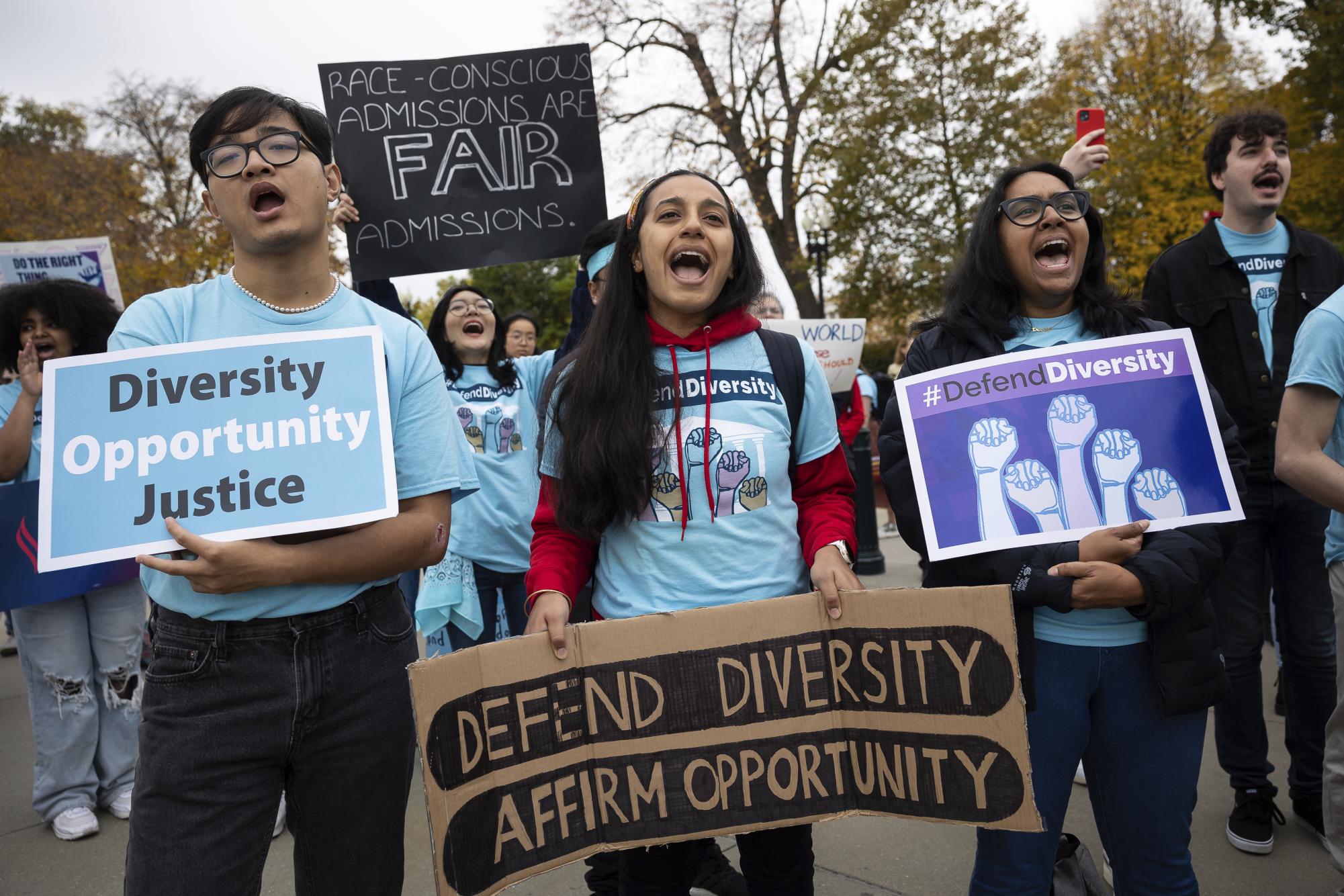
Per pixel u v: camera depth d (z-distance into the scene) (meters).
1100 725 1.85
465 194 3.69
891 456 1.97
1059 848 2.42
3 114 25.94
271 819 1.61
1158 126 21.00
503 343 3.69
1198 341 2.97
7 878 3.10
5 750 4.38
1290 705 2.85
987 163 17.73
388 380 1.69
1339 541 2.24
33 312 3.42
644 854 1.84
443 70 3.68
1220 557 1.78
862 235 18.70
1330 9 18.02
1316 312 2.19
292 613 1.58
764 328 1.95
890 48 17.73
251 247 1.65
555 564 1.84
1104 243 2.07
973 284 2.07
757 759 1.71
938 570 1.94
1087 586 1.70
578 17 18.61
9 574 3.16
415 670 1.47
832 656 1.73
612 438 1.75
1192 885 1.84
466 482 1.80
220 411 1.57
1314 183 18.83
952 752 1.65
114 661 3.55
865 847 2.99
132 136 23.05
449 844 1.48
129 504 1.50
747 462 1.79
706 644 1.70
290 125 1.69
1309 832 2.85
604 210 3.77
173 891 1.48
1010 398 1.87
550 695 1.66
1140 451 1.83
